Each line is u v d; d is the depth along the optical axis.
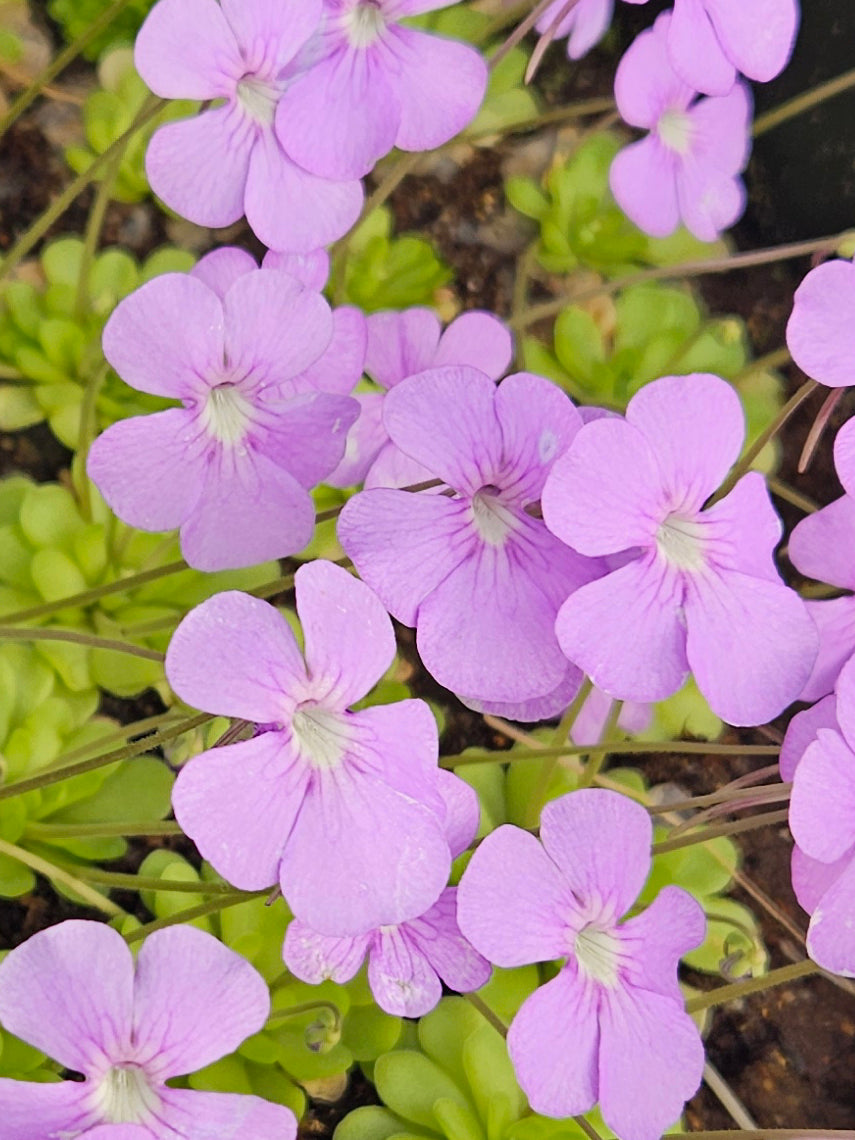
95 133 0.30
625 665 0.23
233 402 0.24
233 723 0.24
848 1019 0.30
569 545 0.23
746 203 0.36
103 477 0.24
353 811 0.22
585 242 0.32
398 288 0.31
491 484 0.23
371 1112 0.27
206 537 0.24
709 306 0.34
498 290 0.33
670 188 0.29
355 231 0.30
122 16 0.31
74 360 0.29
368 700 0.29
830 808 0.23
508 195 0.32
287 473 0.24
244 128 0.25
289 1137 0.23
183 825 0.22
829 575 0.24
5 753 0.27
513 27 0.34
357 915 0.22
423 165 0.33
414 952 0.24
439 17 0.32
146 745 0.25
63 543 0.28
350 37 0.25
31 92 0.28
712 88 0.26
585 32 0.29
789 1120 0.29
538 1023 0.23
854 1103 0.29
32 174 0.31
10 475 0.29
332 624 0.22
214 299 0.23
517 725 0.30
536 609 0.23
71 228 0.31
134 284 0.30
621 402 0.31
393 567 0.23
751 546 0.23
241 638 0.22
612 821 0.23
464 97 0.26
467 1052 0.27
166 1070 0.22
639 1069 0.24
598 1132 0.27
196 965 0.22
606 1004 0.23
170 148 0.25
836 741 0.23
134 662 0.28
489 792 0.29
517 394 0.23
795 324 0.23
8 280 0.30
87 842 0.27
